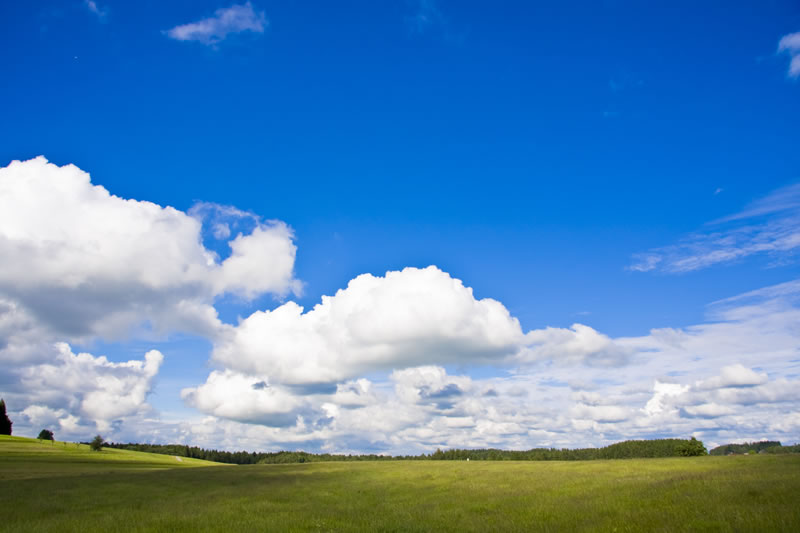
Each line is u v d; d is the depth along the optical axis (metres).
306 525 20.86
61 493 38.34
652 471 40.34
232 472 61.97
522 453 153.25
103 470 70.69
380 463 74.62
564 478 39.28
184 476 56.31
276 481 48.38
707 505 19.78
